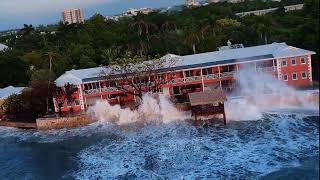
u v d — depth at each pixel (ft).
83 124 290.97
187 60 324.19
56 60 453.17
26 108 326.03
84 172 202.49
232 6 608.19
